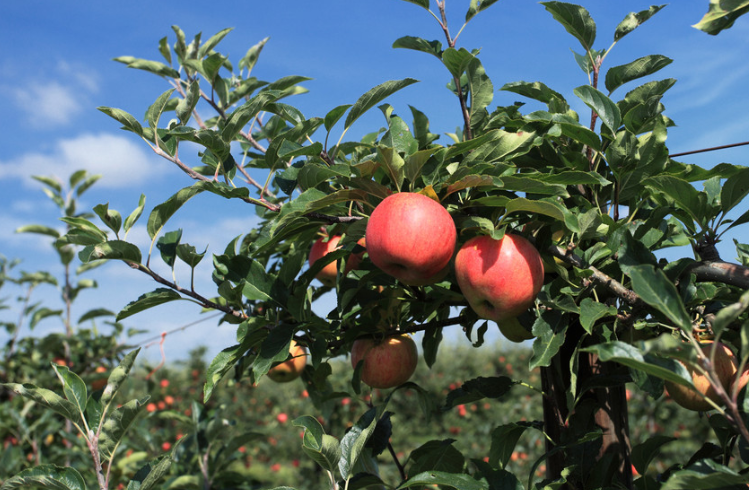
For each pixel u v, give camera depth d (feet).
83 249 6.86
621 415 7.65
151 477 6.88
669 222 8.10
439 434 38.17
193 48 12.21
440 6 7.70
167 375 35.73
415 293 8.33
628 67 7.47
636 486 7.42
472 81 7.61
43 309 19.93
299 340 7.89
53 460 16.80
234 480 12.09
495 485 6.52
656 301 4.22
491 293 6.10
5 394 19.67
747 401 4.63
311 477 31.32
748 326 3.90
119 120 7.22
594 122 7.38
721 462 7.15
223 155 7.14
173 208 7.02
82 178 20.52
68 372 7.15
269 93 6.88
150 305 7.40
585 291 6.39
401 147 6.84
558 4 7.45
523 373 45.68
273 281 7.93
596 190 7.64
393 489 6.83
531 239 6.64
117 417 6.92
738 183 5.91
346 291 7.89
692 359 4.01
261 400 42.68
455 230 6.16
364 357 8.88
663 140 6.44
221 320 10.34
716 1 5.39
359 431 6.78
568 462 7.14
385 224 5.94
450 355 49.83
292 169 7.86
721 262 5.70
